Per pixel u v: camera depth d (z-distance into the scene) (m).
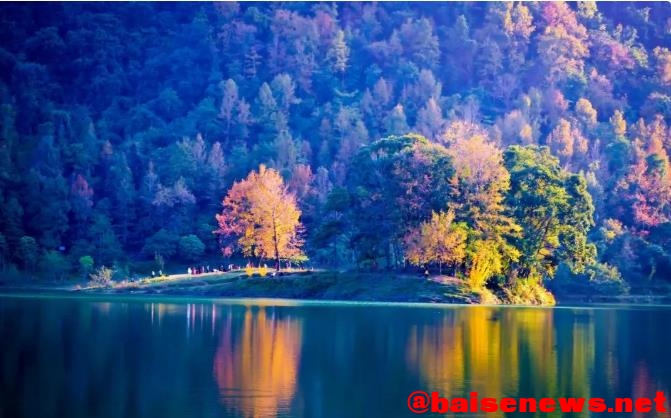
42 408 53.38
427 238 151.12
